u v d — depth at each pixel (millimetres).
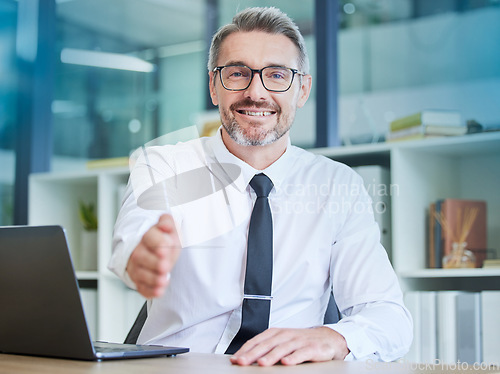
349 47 3105
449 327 2273
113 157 3625
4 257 1062
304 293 1589
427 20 3035
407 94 3057
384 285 1529
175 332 1554
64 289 1006
